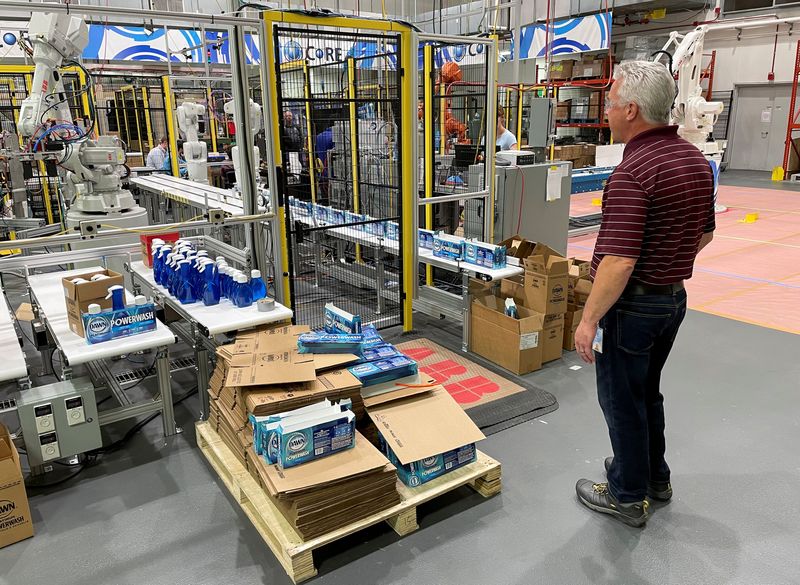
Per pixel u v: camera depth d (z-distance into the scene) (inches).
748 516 90.0
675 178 70.3
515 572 79.4
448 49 266.7
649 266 74.3
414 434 89.4
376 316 177.0
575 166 428.8
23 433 95.3
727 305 191.5
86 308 102.9
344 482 80.1
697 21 511.8
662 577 78.2
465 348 154.4
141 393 132.6
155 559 82.7
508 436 113.5
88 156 149.2
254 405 83.4
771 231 298.2
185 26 326.0
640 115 72.5
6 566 81.5
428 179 189.6
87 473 103.1
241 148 127.6
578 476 100.8
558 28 428.1
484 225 175.8
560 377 139.4
